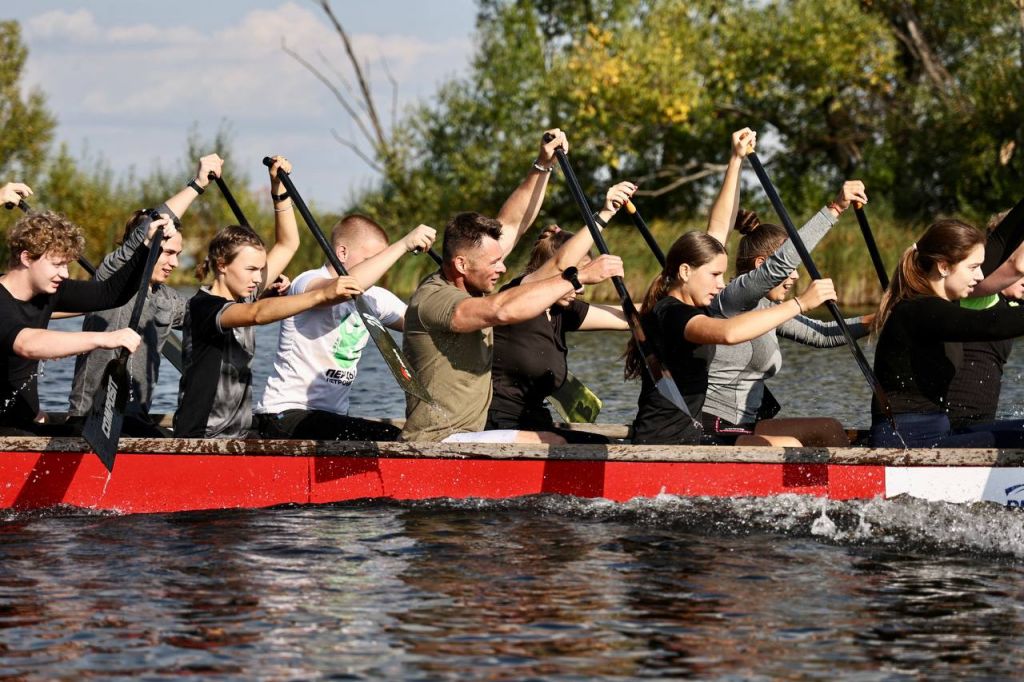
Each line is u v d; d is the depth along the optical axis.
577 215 52.56
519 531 8.69
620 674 6.07
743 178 53.22
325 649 6.39
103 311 10.34
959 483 9.25
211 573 7.67
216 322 9.36
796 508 9.22
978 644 6.50
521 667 6.16
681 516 9.09
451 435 9.43
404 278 41.88
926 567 7.90
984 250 9.52
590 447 9.32
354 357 10.54
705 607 7.06
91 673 6.07
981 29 47.31
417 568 7.80
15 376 9.39
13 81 54.34
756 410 10.57
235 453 9.34
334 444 9.37
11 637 6.54
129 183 55.78
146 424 10.40
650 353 9.57
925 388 9.35
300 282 10.45
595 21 55.78
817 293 9.02
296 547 8.25
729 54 49.97
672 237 41.06
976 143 45.53
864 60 48.84
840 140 51.38
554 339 10.24
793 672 6.12
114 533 8.63
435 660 6.24
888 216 44.78
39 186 55.19
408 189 53.81
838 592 7.36
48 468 9.30
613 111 49.06
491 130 52.28
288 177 11.01
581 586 7.45
